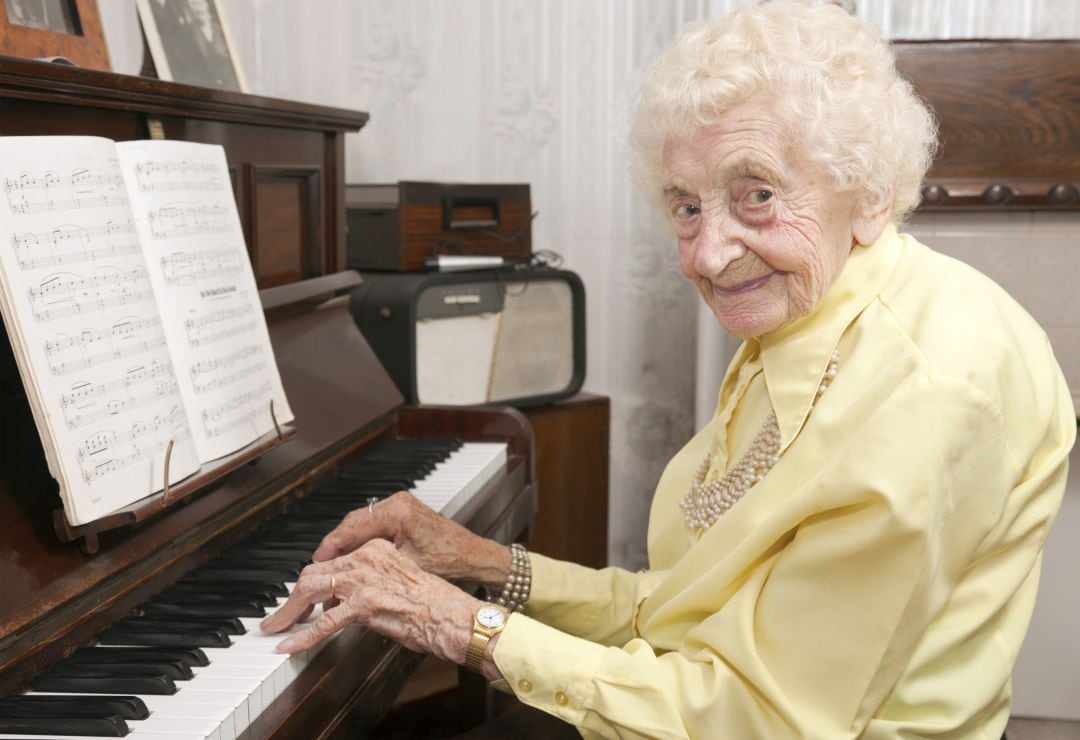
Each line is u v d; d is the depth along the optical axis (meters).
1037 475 1.27
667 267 3.50
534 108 3.50
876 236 1.33
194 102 1.68
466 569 1.64
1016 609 1.34
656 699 1.23
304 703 1.20
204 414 1.53
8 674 1.13
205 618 1.34
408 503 1.62
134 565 1.37
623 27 3.41
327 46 3.55
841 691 1.17
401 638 1.31
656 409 3.59
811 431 1.27
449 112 3.54
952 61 2.50
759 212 1.27
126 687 1.13
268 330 2.01
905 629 1.16
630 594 1.67
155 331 1.39
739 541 1.30
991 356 1.22
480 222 3.06
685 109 1.27
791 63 1.25
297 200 2.13
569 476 3.15
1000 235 2.59
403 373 2.77
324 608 1.39
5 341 1.32
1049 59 2.48
